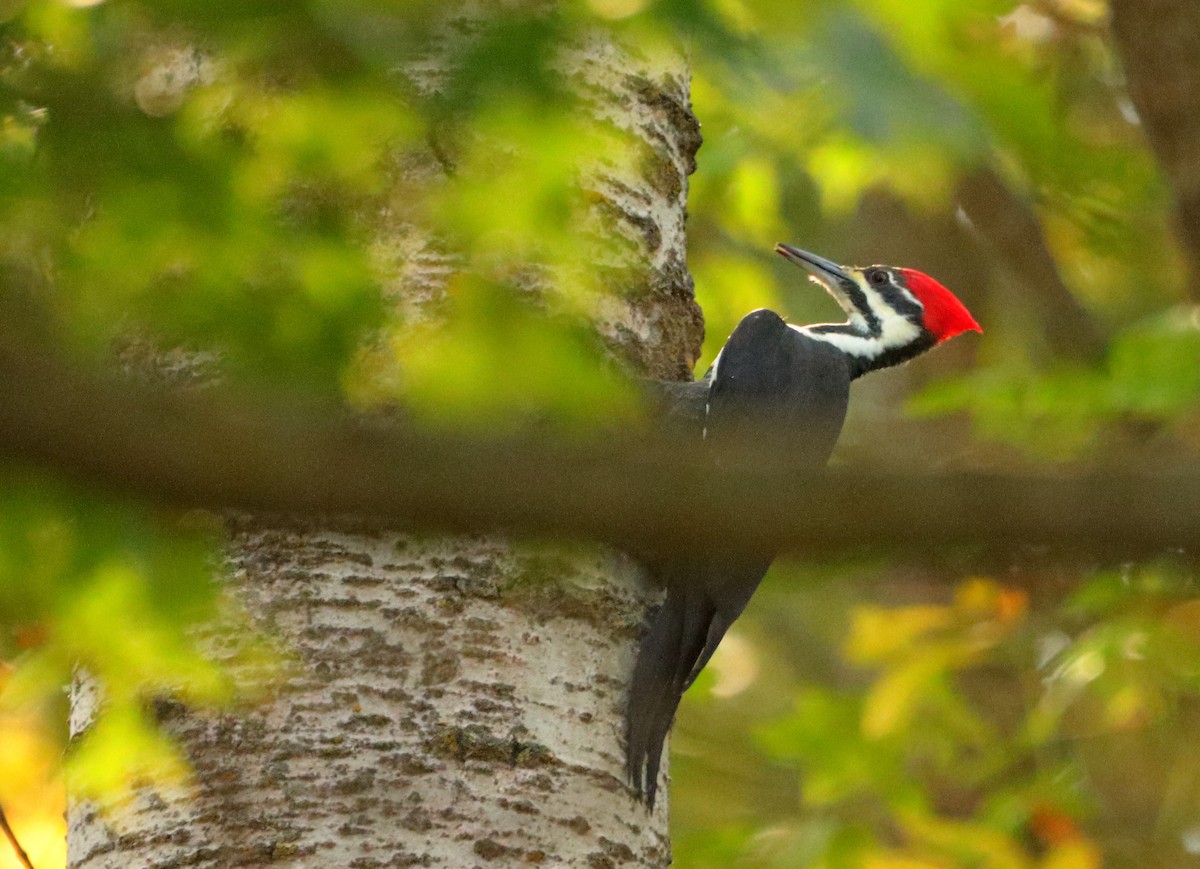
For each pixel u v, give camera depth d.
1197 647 13.65
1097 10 16.14
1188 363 13.06
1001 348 19.16
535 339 5.96
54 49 5.86
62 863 10.94
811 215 18.91
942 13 10.09
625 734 8.23
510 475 4.38
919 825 14.16
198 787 7.56
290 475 4.21
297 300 5.77
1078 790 14.46
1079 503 4.45
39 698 8.93
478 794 7.64
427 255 7.39
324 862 7.41
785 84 6.20
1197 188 13.81
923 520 4.49
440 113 5.87
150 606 6.07
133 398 4.10
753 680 18.44
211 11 5.62
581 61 8.84
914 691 14.51
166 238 5.61
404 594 7.81
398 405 6.06
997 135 10.95
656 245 9.11
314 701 7.63
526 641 7.96
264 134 5.99
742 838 14.77
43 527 5.64
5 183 5.47
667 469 4.48
